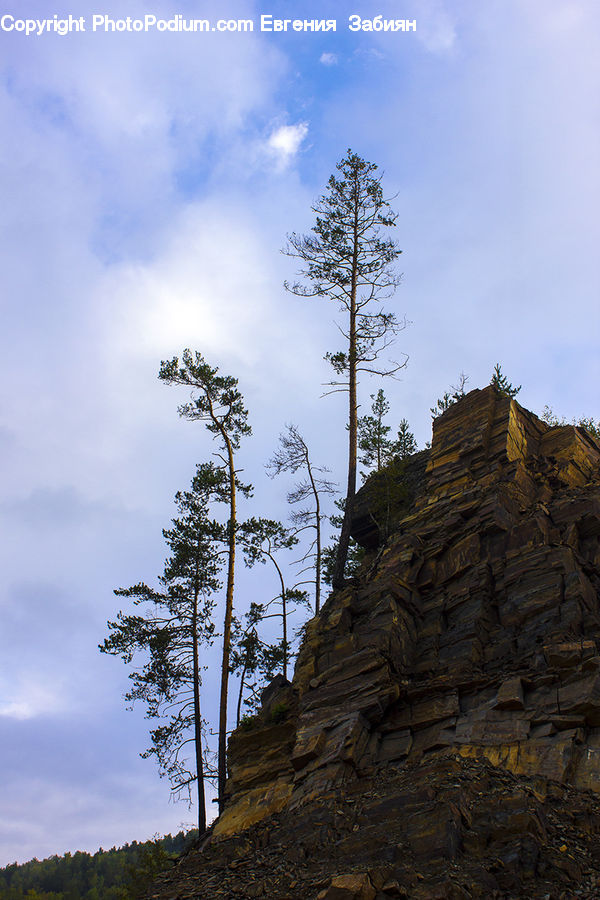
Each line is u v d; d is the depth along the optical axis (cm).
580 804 1439
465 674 1931
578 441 2797
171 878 1672
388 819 1441
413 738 1853
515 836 1312
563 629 1909
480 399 2873
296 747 1931
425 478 3102
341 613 2311
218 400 3475
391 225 3844
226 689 2841
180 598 3253
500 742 1686
